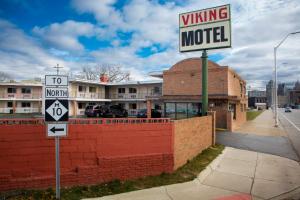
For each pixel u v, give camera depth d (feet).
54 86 22.12
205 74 51.13
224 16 49.16
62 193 23.66
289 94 504.84
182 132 34.06
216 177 30.68
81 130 26.20
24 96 149.89
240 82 115.65
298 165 37.91
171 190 25.61
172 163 30.48
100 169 26.53
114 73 211.41
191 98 90.89
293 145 56.29
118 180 27.02
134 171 28.17
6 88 147.23
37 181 24.25
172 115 96.78
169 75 103.60
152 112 112.68
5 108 148.36
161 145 29.91
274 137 67.62
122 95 150.71
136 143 28.58
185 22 52.85
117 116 122.52
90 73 208.33
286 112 276.62
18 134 24.22
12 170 23.95
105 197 23.41
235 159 40.45
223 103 84.84
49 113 21.89
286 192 26.14
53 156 25.23
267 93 436.76
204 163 35.94
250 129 88.53
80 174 25.62
